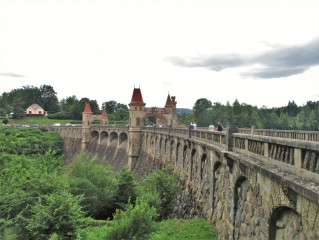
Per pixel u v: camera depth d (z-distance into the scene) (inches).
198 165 857.5
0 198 719.1
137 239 620.4
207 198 747.4
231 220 517.0
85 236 679.7
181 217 1044.5
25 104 7076.8
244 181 465.1
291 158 305.4
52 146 3929.6
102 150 3572.8
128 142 2812.5
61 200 646.5
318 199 223.9
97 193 1114.1
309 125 3617.1
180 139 1213.7
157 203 952.9
